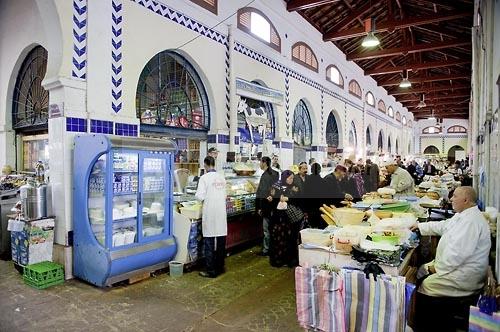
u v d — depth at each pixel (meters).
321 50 11.55
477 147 7.68
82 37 4.57
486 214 3.56
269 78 8.55
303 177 5.88
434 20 9.90
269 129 8.88
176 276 4.67
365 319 2.46
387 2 10.52
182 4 6.02
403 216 3.78
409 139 29.00
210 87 6.73
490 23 4.46
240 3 7.48
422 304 2.89
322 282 2.59
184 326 3.29
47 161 5.75
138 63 5.28
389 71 15.61
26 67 6.30
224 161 7.05
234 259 5.55
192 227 4.89
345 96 13.86
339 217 3.70
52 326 3.25
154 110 6.02
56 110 4.53
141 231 4.50
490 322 2.11
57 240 4.61
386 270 2.66
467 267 2.78
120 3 5.01
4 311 3.56
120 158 4.29
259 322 3.40
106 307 3.67
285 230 5.20
